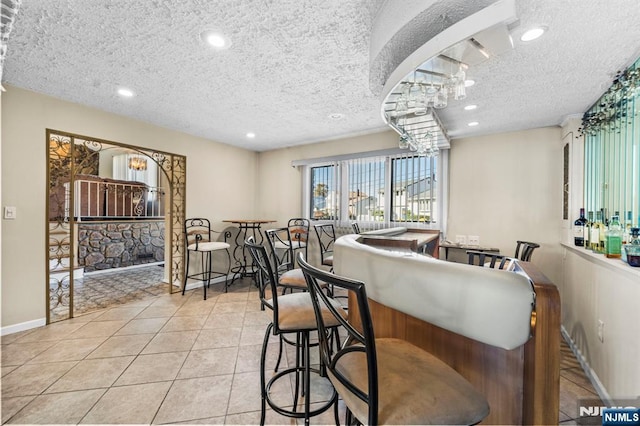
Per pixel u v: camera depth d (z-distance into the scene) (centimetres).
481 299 94
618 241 178
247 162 502
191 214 413
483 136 341
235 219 480
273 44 184
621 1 127
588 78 201
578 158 269
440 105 185
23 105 261
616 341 163
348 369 101
